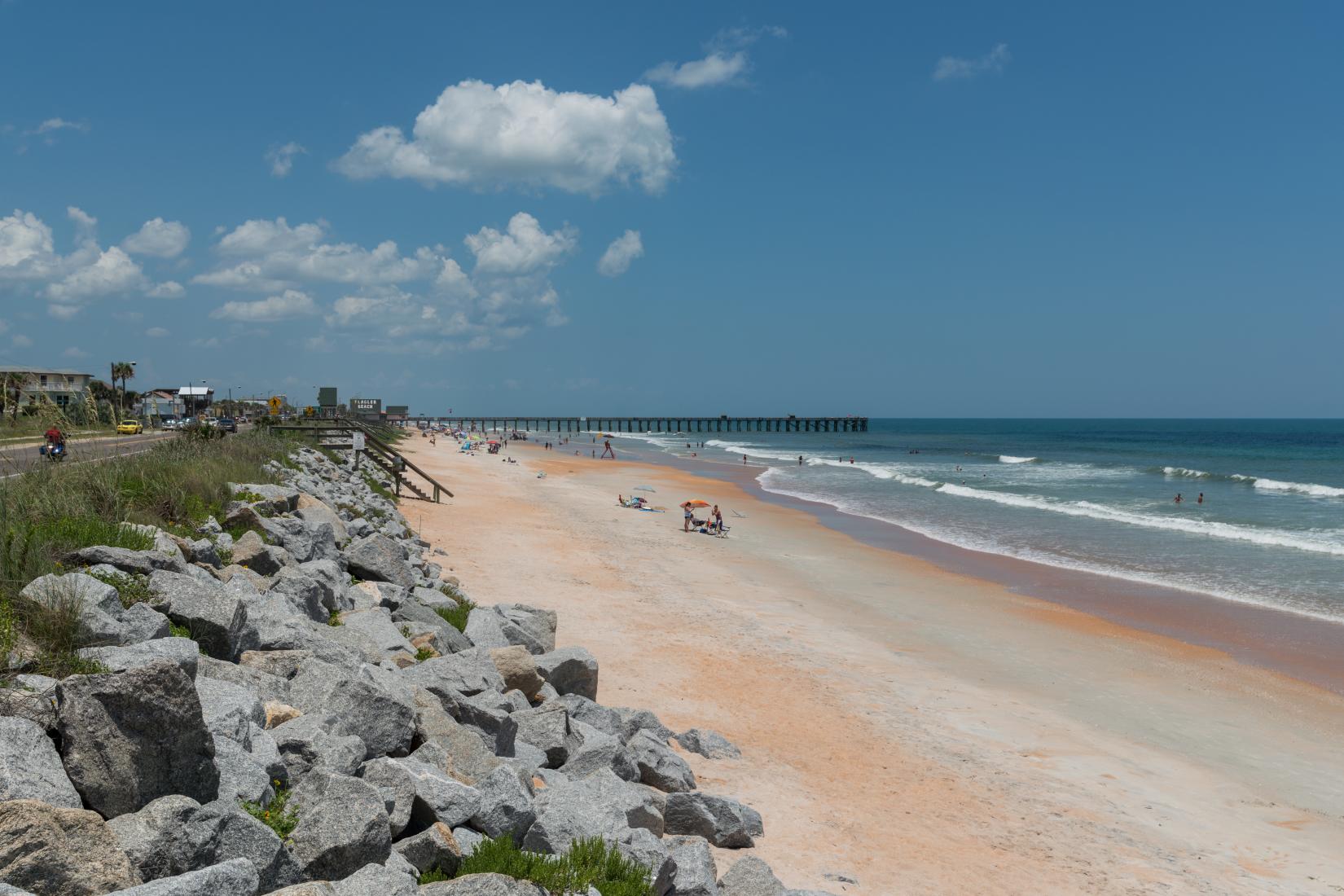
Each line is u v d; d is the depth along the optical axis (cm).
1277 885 1023
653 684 1541
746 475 7219
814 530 3919
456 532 2859
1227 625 2264
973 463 9131
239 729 631
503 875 586
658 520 3912
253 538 1227
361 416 8931
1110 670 1880
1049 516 4422
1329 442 14650
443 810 676
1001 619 2308
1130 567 3045
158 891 442
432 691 902
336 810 588
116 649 678
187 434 2239
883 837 1043
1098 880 996
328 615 1168
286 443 3011
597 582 2323
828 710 1501
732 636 1919
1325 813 1241
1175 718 1605
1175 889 993
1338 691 1770
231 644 816
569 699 1141
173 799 517
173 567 940
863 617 2272
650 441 15088
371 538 1534
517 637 1422
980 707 1602
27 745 511
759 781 1169
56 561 845
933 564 3089
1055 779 1295
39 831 446
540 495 4528
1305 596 2583
